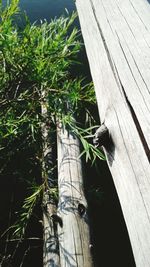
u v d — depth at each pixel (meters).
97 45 2.04
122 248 2.38
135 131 1.22
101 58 1.90
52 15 5.92
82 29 2.56
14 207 2.62
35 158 2.83
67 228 1.77
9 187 2.76
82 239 1.70
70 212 1.86
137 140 1.18
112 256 2.34
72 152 2.32
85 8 2.72
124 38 1.77
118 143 1.32
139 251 0.99
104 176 2.95
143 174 1.08
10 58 2.69
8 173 2.78
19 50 2.74
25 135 2.97
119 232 2.49
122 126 1.32
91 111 3.58
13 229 2.46
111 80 1.63
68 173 2.14
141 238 1.00
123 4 2.18
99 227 2.53
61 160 2.30
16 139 2.89
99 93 1.77
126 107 1.36
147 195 1.03
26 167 2.87
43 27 2.97
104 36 1.99
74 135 2.49
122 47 1.71
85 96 2.90
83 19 2.63
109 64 1.75
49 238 1.99
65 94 2.73
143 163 1.10
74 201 1.92
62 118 2.52
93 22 2.33
